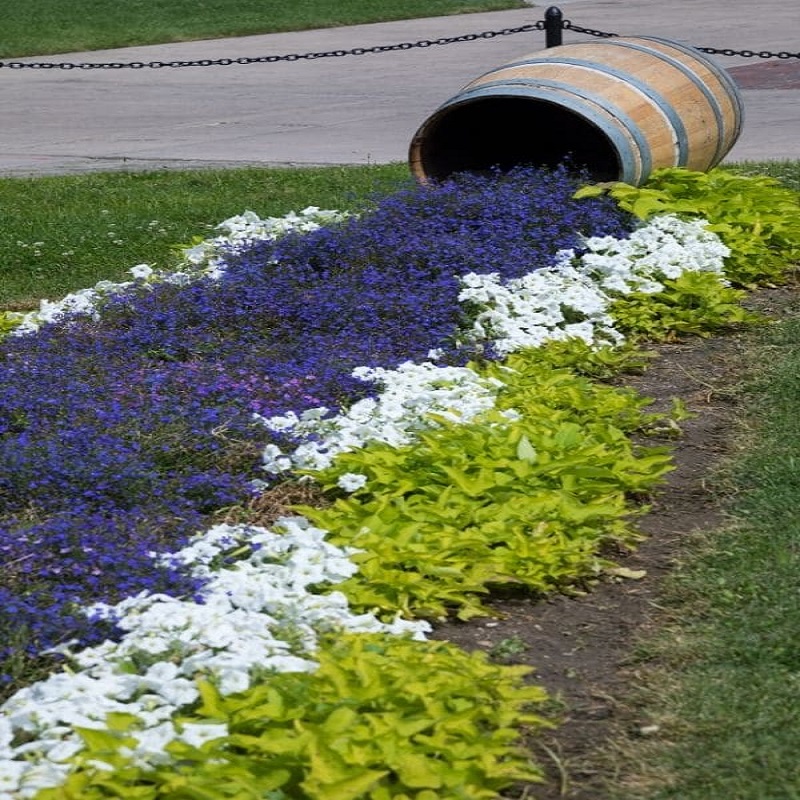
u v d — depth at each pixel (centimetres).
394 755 420
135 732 433
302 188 1565
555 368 884
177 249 1259
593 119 1171
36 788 405
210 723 439
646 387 870
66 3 4244
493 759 432
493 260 1011
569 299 966
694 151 1261
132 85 2764
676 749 462
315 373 813
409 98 2403
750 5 3747
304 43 3344
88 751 422
